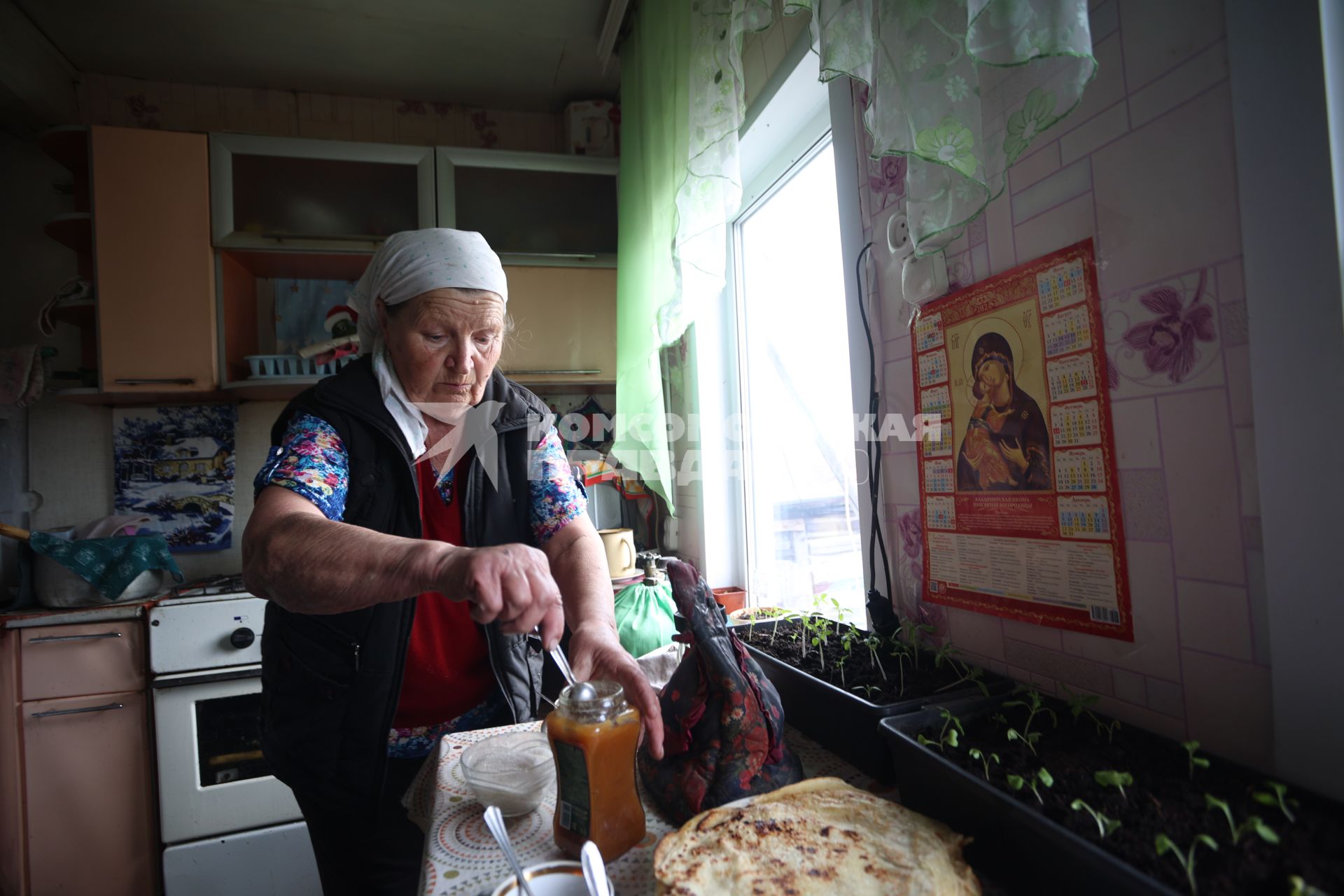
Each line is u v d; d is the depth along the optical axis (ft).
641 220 5.77
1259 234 1.78
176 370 6.23
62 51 6.89
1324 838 1.49
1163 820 1.63
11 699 5.37
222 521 7.11
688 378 6.64
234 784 5.65
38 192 6.94
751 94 5.06
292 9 6.41
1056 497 2.51
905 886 1.61
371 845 3.27
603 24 6.72
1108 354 2.28
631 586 5.00
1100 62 2.24
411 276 2.94
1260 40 1.76
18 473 6.64
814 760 2.60
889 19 2.42
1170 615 2.12
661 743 2.24
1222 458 1.94
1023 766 1.96
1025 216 2.60
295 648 3.09
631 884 1.90
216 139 6.35
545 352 7.16
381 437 3.07
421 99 8.16
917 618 3.36
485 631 3.33
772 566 6.04
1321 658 1.70
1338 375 1.64
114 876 5.51
